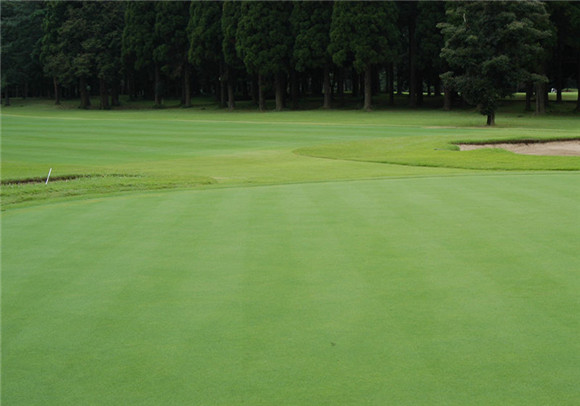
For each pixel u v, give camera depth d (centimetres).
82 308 536
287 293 566
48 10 8000
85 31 7569
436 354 425
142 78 8538
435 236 777
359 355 427
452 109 6216
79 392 380
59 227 891
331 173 1786
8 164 2197
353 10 5797
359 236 787
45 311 530
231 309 526
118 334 475
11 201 1253
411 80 6612
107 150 2820
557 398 361
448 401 359
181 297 562
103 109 7762
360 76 7644
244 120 5353
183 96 8144
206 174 1844
